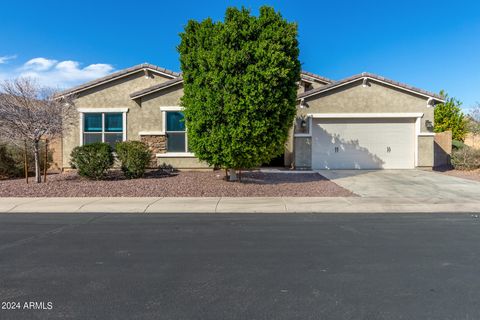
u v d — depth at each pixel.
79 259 5.39
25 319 3.56
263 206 9.73
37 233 6.99
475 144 22.28
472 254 5.59
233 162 12.06
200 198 10.84
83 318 3.58
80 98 17.89
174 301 3.96
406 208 9.50
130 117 17.88
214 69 11.50
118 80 17.98
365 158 17.69
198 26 12.29
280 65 11.58
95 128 17.91
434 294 4.12
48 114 12.78
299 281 4.51
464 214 8.86
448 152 20.27
